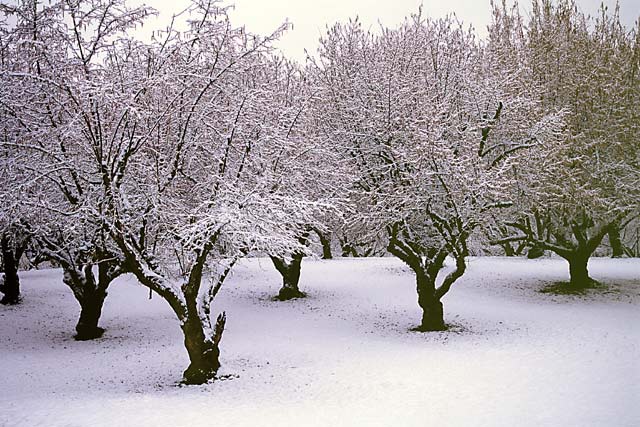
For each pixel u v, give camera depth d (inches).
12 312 871.7
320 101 893.2
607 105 905.5
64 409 414.3
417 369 528.7
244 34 565.9
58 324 824.9
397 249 751.7
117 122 542.6
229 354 634.8
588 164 893.2
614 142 876.6
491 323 755.4
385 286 1024.9
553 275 1052.5
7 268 917.8
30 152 589.3
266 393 472.1
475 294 943.7
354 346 656.4
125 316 878.4
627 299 848.9
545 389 447.8
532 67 946.1
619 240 1290.6
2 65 590.6
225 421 392.2
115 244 609.6
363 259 1318.9
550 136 757.3
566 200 844.0
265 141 624.7
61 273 1209.4
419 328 746.8
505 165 665.0
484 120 736.3
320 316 849.5
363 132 805.9
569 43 960.9
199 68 568.4
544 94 922.1
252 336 737.0
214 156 572.1
